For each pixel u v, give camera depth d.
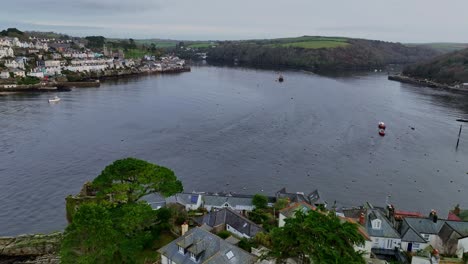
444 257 66.69
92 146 148.25
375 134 176.00
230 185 117.75
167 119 194.00
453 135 177.88
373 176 128.50
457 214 89.25
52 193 107.44
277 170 130.38
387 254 68.62
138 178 74.06
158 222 71.88
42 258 71.50
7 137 155.75
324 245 42.28
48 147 145.25
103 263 53.44
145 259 61.22
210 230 71.44
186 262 55.94
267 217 83.75
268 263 53.56
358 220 76.81
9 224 90.56
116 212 64.38
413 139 170.00
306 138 166.75
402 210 105.25
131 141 156.25
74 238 53.16
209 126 182.12
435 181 126.06
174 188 75.50
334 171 131.50
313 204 95.75
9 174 118.88
